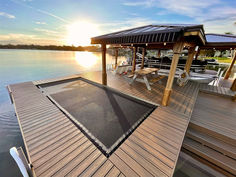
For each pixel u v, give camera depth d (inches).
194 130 89.1
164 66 296.2
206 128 83.4
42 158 55.7
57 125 82.0
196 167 72.0
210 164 71.5
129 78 209.8
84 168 51.3
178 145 64.9
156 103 118.0
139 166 52.5
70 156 57.2
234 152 67.5
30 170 45.3
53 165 52.4
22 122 84.5
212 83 234.8
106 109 112.4
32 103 115.5
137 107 116.6
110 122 91.9
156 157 57.2
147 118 90.9
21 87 162.7
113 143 70.3
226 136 75.0
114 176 47.9
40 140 67.5
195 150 76.4
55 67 433.4
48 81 195.3
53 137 70.2
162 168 51.6
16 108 105.0
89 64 562.3
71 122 86.1
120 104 122.6
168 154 59.0
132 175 48.4
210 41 185.3
